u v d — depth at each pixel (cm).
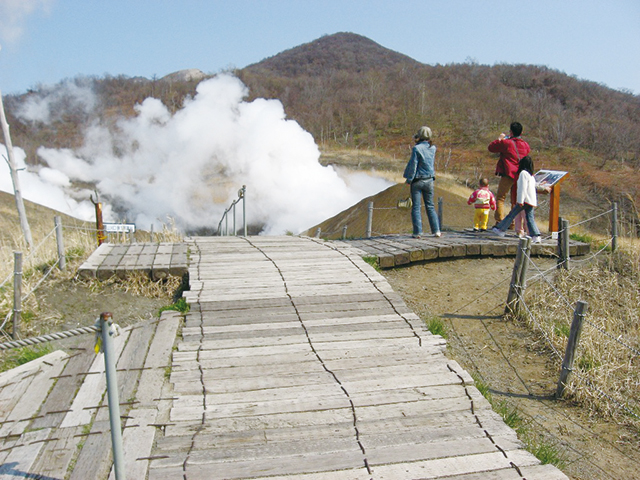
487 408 434
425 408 429
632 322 714
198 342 538
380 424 405
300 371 484
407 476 345
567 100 6569
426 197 990
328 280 722
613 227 952
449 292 770
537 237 944
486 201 1084
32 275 764
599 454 429
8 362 544
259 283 706
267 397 438
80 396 432
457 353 597
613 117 5731
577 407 500
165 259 811
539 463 365
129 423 394
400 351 532
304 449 371
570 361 507
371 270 766
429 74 7781
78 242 950
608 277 832
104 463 349
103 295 728
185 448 368
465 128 5325
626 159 4284
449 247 897
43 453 358
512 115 5600
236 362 498
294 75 12381
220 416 409
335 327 584
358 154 4625
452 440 388
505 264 892
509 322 680
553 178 984
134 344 531
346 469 351
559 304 725
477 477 347
